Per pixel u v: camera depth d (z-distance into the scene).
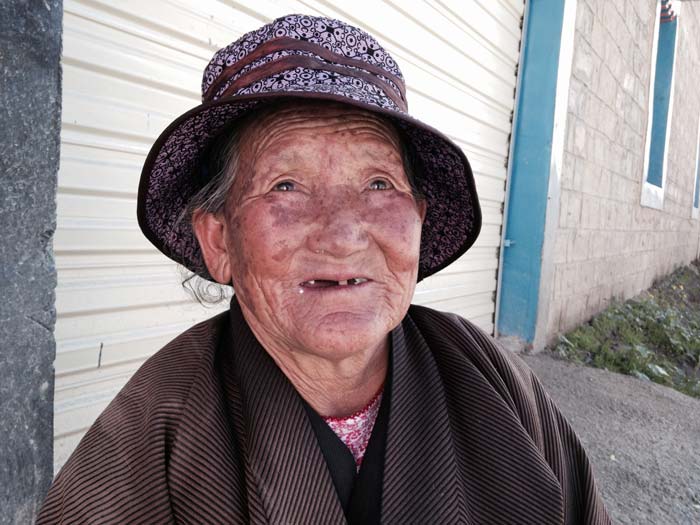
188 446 0.82
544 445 1.08
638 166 7.35
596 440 2.98
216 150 0.96
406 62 3.17
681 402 3.75
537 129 4.29
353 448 0.99
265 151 0.85
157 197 1.01
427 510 0.88
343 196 0.86
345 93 0.81
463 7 3.57
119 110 1.84
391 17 3.00
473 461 0.96
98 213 1.83
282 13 2.37
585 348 4.90
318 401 0.97
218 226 0.99
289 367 0.93
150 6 1.88
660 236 9.35
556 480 0.94
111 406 0.94
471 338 1.11
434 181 1.08
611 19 5.46
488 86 3.98
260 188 0.86
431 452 0.92
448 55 3.51
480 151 4.00
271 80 0.82
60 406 1.79
